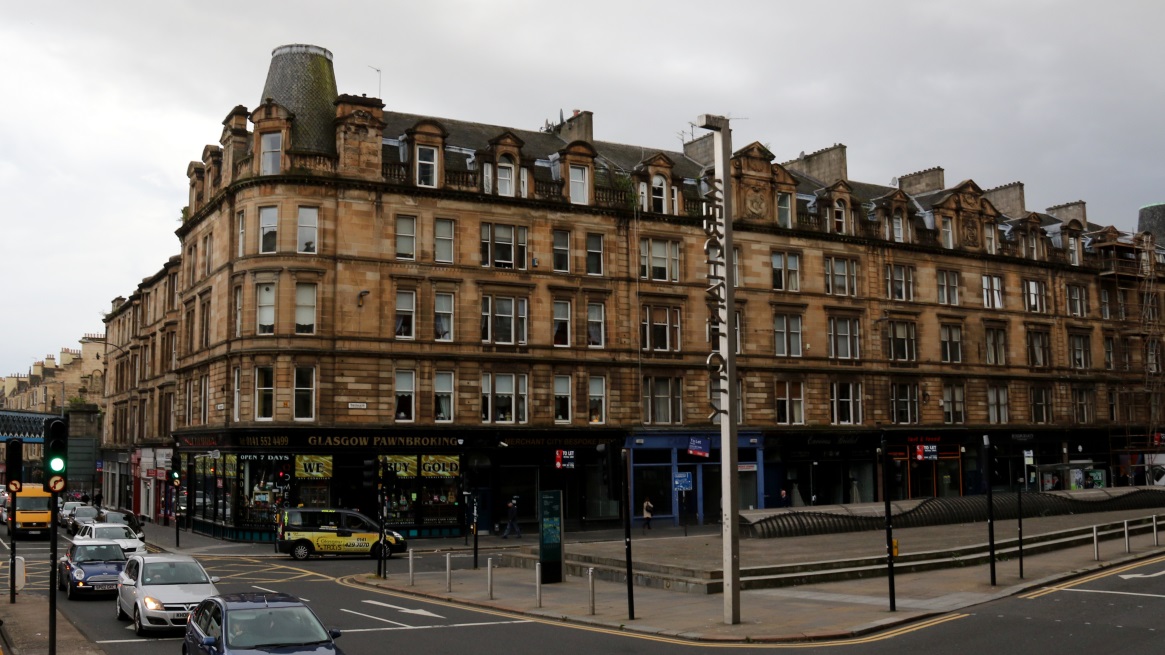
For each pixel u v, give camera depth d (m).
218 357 48.91
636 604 25.25
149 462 67.50
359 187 47.78
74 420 93.12
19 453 27.94
